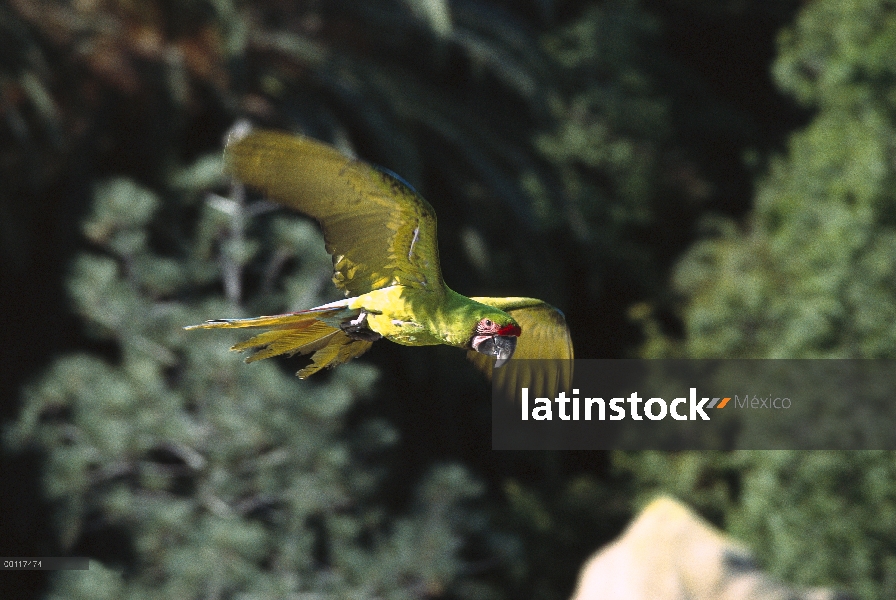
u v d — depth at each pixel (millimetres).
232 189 13102
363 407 16156
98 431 11438
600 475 19906
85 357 12102
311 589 11508
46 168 15438
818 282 15227
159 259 12445
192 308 12289
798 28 18109
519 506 17094
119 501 11633
